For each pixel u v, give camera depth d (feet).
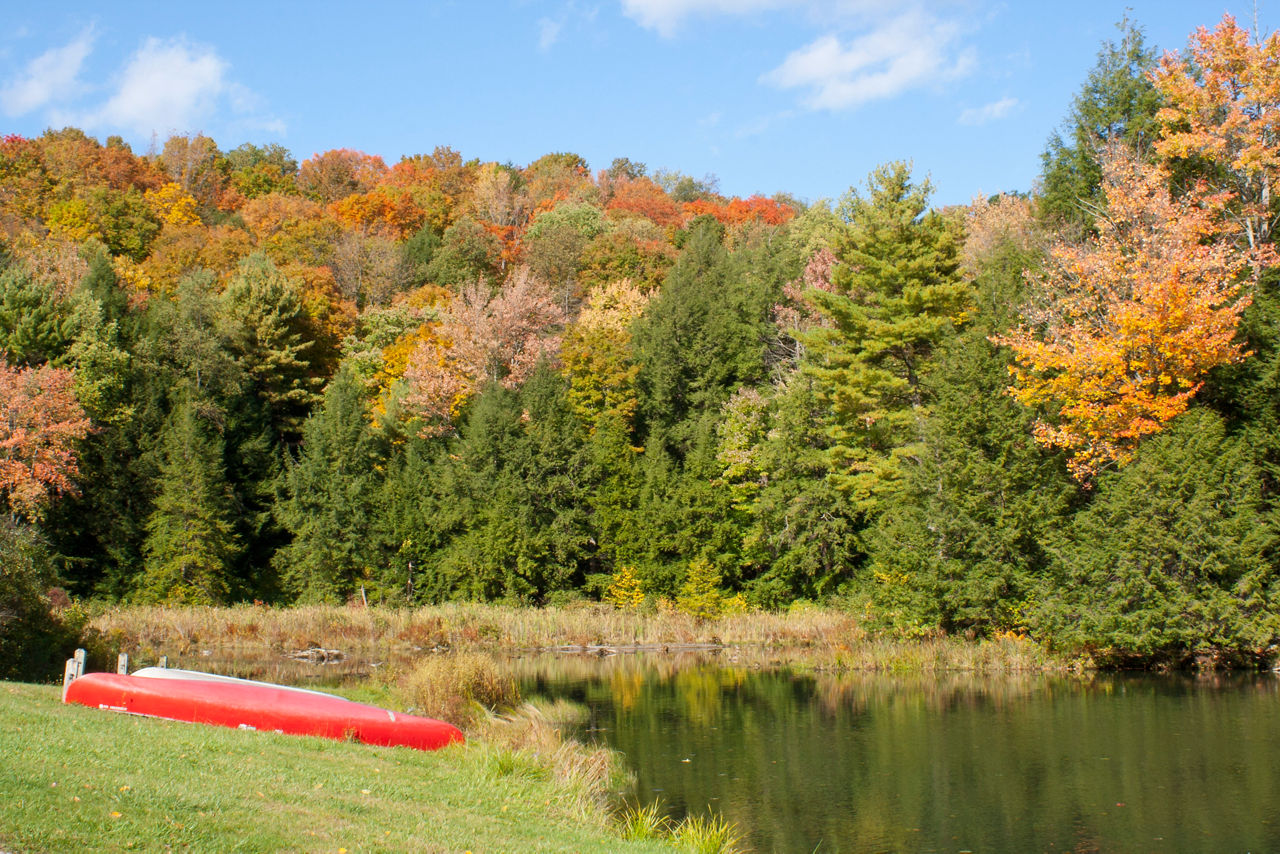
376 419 194.59
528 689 90.17
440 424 187.93
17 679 67.26
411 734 47.06
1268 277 108.17
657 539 162.30
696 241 239.30
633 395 192.65
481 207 325.01
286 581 161.07
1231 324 101.04
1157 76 117.29
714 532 163.12
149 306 185.88
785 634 134.62
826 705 80.23
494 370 196.95
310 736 43.01
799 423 156.56
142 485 154.40
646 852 31.58
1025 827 45.70
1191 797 50.06
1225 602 91.97
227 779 29.71
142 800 25.26
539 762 47.09
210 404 165.58
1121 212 117.70
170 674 49.14
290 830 25.02
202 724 41.27
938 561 111.96
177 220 261.85
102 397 151.43
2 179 242.78
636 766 58.18
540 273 260.62
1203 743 62.08
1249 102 111.34
